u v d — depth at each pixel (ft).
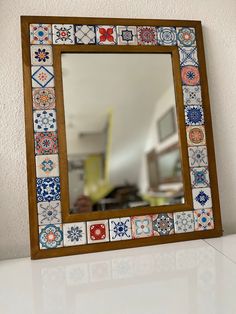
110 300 1.37
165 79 2.71
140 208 2.24
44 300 1.42
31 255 2.04
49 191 2.11
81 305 1.34
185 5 2.56
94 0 2.41
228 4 2.62
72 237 2.10
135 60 2.65
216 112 2.52
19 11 2.30
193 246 2.09
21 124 2.24
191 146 2.34
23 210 2.21
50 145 2.14
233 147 2.52
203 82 2.41
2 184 2.20
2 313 1.31
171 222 2.24
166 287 1.46
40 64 2.18
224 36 2.59
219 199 2.44
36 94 2.15
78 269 1.80
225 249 1.99
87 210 2.41
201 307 1.24
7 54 2.27
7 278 1.72
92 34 2.28
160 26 2.39
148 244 2.18
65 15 2.36
